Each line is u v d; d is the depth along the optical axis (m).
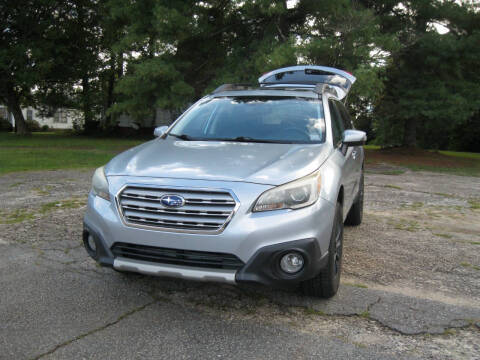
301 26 17.73
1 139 24.42
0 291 3.54
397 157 19.73
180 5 16.58
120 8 17.95
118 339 2.85
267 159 3.40
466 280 4.11
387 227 6.18
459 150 31.47
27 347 2.72
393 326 3.12
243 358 2.66
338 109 5.16
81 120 34.75
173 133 4.41
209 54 19.11
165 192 3.04
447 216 7.11
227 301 3.49
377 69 14.20
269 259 2.94
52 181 9.33
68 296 3.49
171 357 2.65
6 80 25.59
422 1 17.53
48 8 26.11
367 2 18.38
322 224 3.10
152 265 3.05
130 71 27.38
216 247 2.93
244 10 16.52
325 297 3.52
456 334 3.03
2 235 5.09
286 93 4.79
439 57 17.17
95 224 3.26
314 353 2.74
